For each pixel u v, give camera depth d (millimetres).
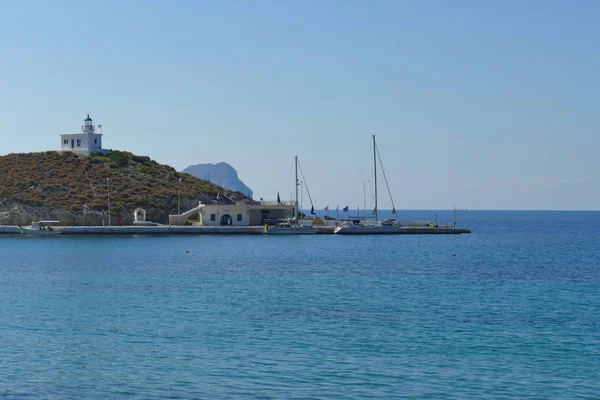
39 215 149125
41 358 36344
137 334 41938
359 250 112875
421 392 30875
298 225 154000
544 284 66438
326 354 36969
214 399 29922
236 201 177000
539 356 36719
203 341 40000
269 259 94812
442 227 168625
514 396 30500
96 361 35719
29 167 170625
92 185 163625
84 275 73688
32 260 91438
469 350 37875
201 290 61344
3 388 31391
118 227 142125
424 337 40969
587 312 49656
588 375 33438
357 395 30406
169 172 183875
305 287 63656
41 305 52750
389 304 53094
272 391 30891
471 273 77000
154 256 98375
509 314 48688
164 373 33625
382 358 36188
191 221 158500
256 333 42031
